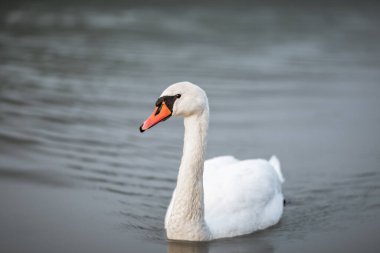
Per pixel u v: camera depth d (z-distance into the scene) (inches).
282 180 507.5
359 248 413.4
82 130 633.0
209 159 528.7
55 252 398.9
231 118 701.9
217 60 938.1
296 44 1054.4
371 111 739.4
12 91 742.5
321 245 417.4
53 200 483.5
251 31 1135.6
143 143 610.9
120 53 954.1
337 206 488.7
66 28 1095.0
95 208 472.7
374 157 594.6
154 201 490.3
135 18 1200.8
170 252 403.2
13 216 452.1
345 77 882.8
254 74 877.8
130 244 413.7
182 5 1346.0
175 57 943.7
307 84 842.8
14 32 1049.5
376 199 500.7
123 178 529.7
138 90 773.9
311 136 652.7
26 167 539.8
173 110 390.0
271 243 419.2
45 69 848.3
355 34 1135.6
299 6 1382.9
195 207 401.4
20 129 622.8
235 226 425.7
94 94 751.1
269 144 626.5
